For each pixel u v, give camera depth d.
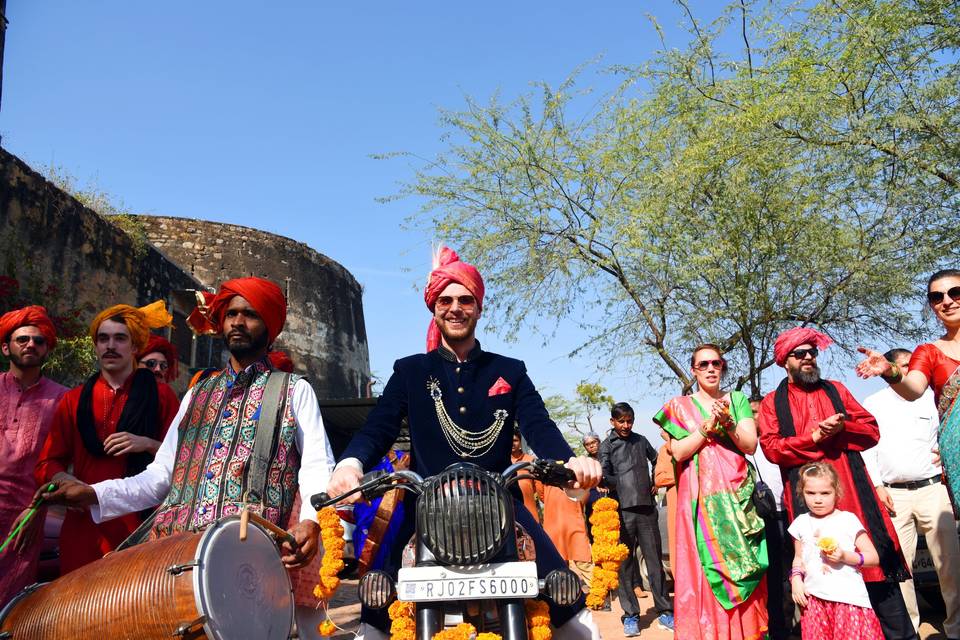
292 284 28.08
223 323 3.59
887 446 5.81
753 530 4.89
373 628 2.76
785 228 12.38
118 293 14.18
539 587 2.46
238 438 3.36
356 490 2.55
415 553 2.56
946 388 4.14
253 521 3.01
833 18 11.61
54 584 2.93
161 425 4.67
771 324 13.31
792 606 5.85
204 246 25.86
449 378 3.01
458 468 2.48
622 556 2.80
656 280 14.06
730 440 5.09
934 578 6.33
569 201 15.04
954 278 4.21
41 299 11.41
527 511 2.89
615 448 7.79
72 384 10.55
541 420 2.93
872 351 4.17
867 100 11.52
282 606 3.06
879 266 11.86
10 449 4.57
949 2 10.65
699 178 12.67
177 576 2.70
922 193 11.14
